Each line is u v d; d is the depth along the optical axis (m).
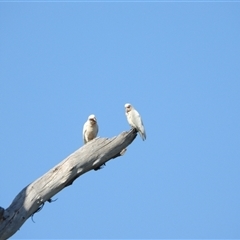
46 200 16.94
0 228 15.97
